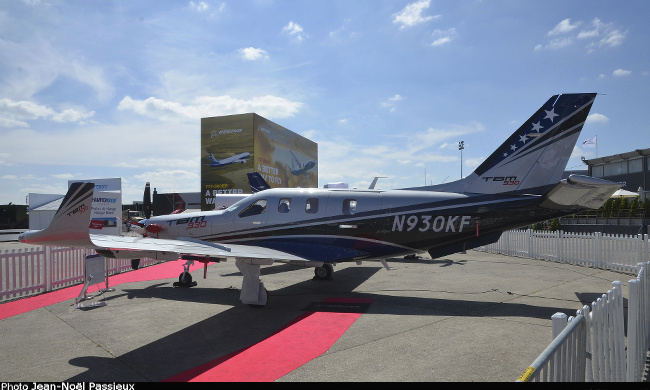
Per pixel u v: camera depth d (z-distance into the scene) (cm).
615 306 362
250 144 2798
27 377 461
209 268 1370
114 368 485
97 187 2222
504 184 882
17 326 668
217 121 2891
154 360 510
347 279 1102
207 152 2922
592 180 715
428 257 1608
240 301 845
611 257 1209
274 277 1155
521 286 965
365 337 588
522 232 1608
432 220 873
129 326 664
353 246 904
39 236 571
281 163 3281
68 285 1048
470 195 888
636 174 3844
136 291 954
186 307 794
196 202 4147
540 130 870
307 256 912
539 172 866
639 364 432
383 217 891
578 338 281
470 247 885
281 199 960
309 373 457
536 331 604
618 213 3203
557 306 766
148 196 1405
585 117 849
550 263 1386
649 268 528
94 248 616
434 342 559
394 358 499
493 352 515
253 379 443
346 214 907
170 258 729
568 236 1375
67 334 623
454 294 886
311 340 580
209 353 534
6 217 3572
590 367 296
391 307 773
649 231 2708
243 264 785
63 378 457
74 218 560
